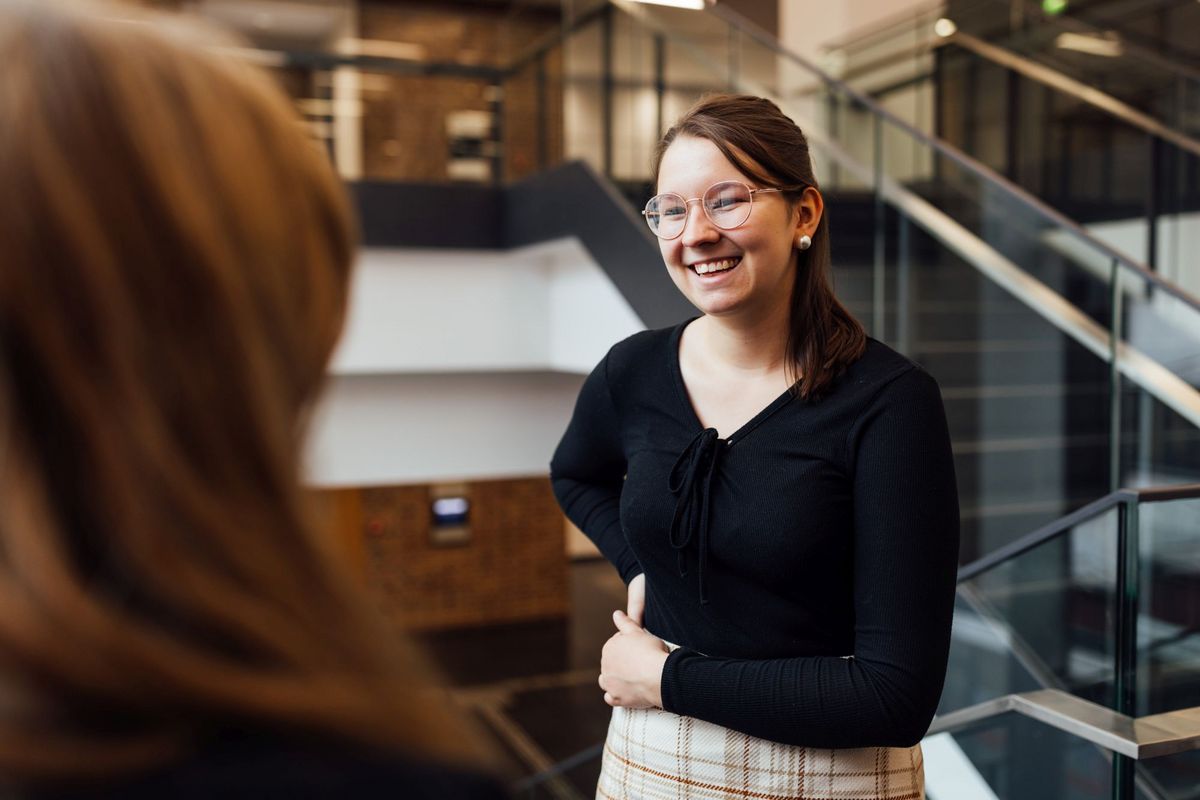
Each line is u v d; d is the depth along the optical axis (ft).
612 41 18.01
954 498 3.84
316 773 1.23
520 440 20.13
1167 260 18.19
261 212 1.34
